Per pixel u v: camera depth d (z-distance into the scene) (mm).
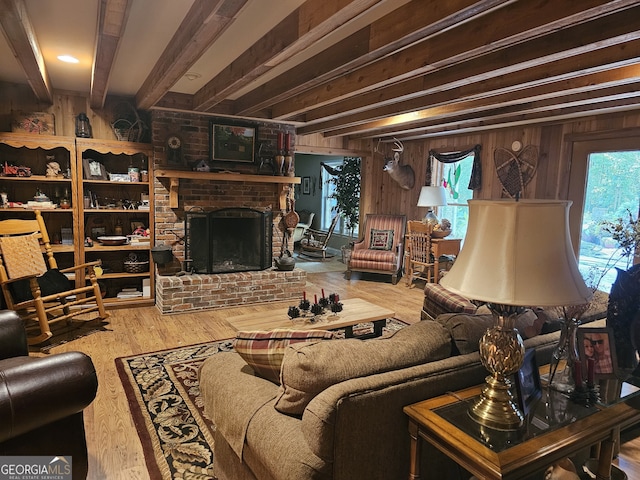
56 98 4480
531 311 2109
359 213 7418
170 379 2965
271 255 5398
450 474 1643
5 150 4371
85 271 4449
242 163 5219
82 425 1835
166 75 3039
